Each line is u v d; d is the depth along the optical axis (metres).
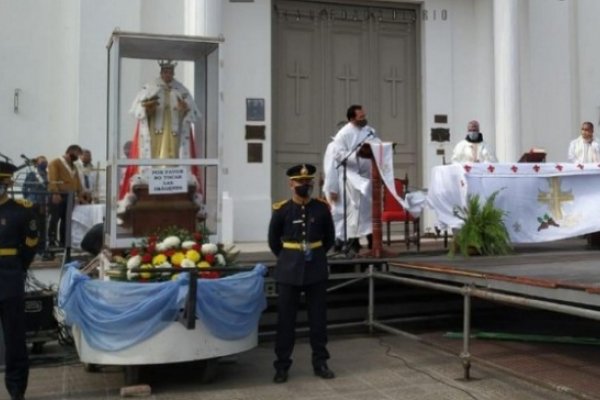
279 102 11.52
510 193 8.30
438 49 12.29
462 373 5.95
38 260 8.53
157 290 5.33
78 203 9.53
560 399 5.17
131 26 10.34
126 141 7.30
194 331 5.43
